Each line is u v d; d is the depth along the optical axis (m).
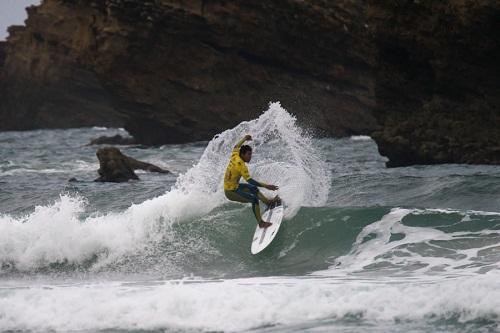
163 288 40.84
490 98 93.31
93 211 71.38
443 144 97.25
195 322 36.28
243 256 49.78
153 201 55.22
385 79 105.88
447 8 93.81
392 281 40.00
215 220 53.81
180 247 51.50
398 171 88.06
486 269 40.94
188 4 176.62
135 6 174.88
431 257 44.53
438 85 98.25
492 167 85.62
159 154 147.50
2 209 79.06
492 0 88.19
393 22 101.44
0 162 143.00
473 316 33.53
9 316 38.81
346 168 103.94
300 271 45.94
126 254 51.34
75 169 124.94
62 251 51.59
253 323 35.62
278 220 50.59
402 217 50.97
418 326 33.31
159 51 178.38
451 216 50.03
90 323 37.41
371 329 33.41
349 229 50.53
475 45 92.06
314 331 33.78
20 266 51.53
